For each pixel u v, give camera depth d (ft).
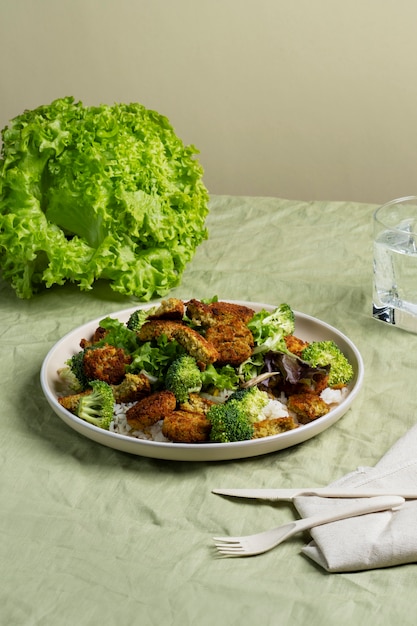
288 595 3.22
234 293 5.93
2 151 5.82
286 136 12.73
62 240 5.61
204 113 12.77
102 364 4.41
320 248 6.54
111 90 12.82
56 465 4.10
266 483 3.92
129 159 5.56
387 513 3.55
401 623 3.08
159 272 5.79
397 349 5.13
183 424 4.02
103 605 3.20
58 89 12.94
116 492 3.89
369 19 11.80
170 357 4.40
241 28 12.16
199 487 3.90
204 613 3.15
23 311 5.79
